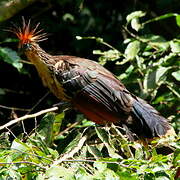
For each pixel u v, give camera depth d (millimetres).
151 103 10562
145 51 11430
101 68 9625
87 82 9320
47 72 9828
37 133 8391
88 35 13477
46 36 13258
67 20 13477
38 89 13297
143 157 8680
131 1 13273
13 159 7117
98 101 9164
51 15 13453
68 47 13602
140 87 10789
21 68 11875
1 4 11961
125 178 6828
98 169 6859
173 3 13414
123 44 12734
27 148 7359
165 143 8625
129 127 9008
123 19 12961
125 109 9023
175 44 10617
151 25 13414
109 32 13508
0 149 7953
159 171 7156
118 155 8336
